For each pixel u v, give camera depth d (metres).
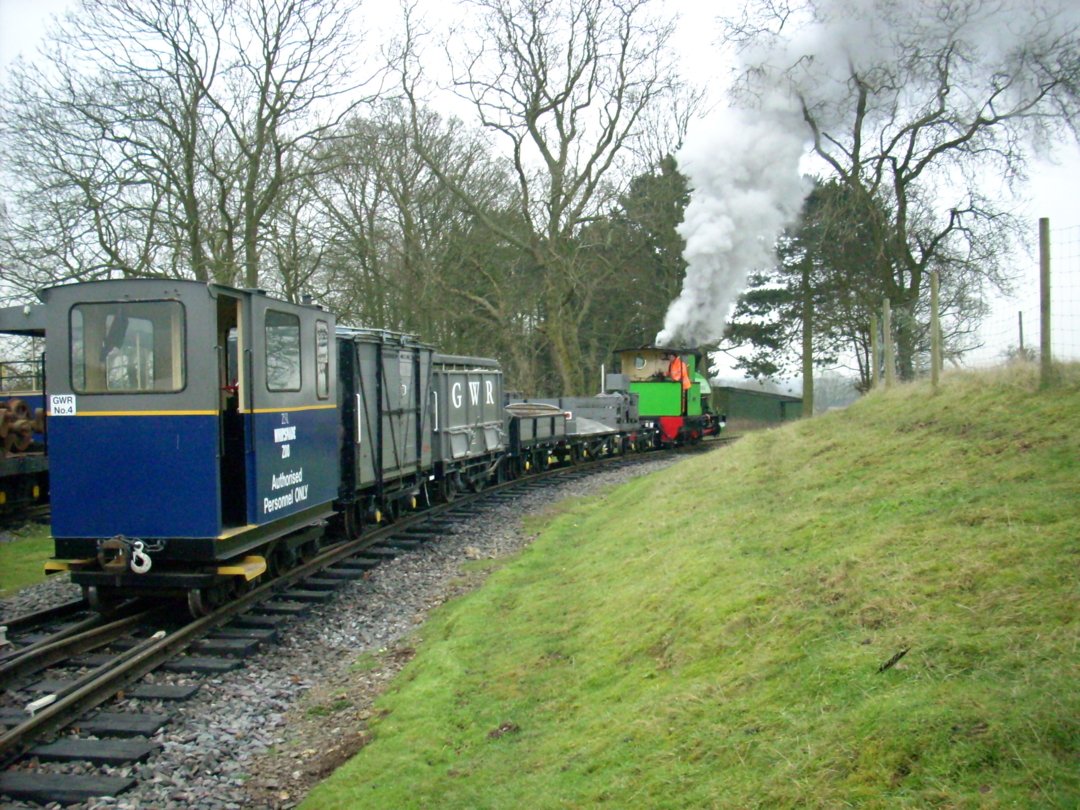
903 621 4.33
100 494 7.84
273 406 8.66
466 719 5.62
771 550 6.41
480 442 17.66
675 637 5.44
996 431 7.67
